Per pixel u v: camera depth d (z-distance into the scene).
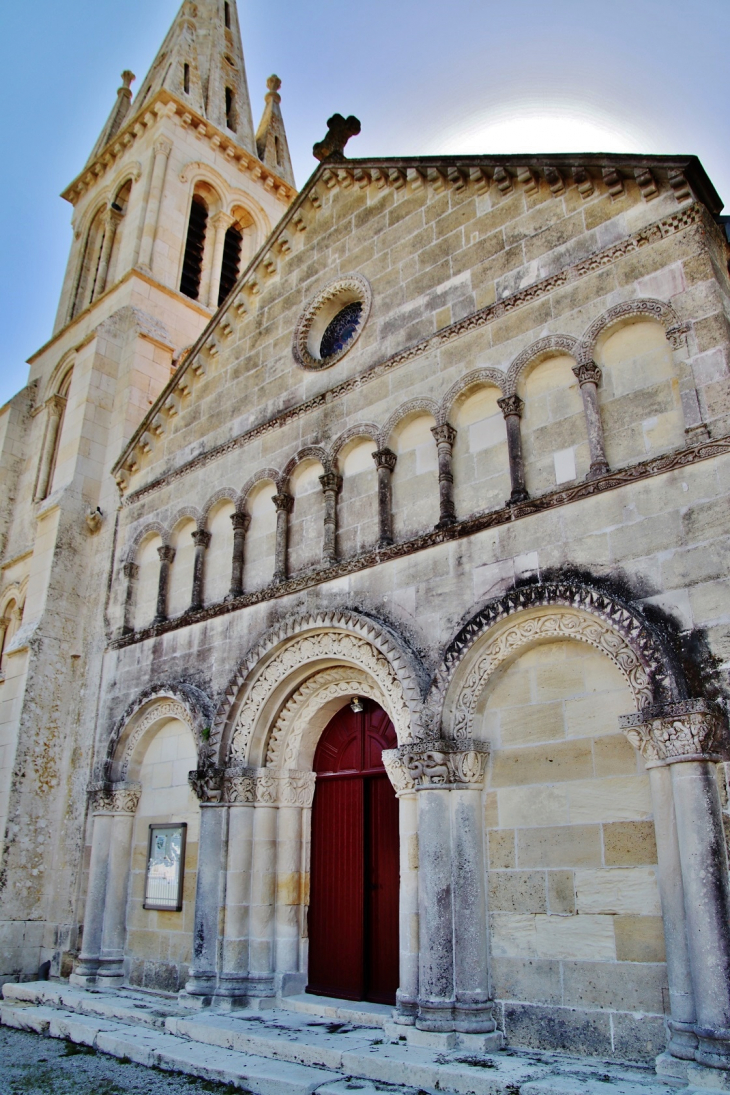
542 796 9.73
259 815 13.22
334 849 13.17
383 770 12.82
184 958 13.94
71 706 18.45
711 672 8.38
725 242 10.64
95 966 15.10
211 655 14.98
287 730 13.66
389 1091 8.35
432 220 13.94
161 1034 11.56
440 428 12.17
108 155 29.41
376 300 14.47
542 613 9.99
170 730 15.98
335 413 14.33
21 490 25.20
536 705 10.10
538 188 12.38
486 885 9.92
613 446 10.23
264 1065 9.59
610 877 8.91
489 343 12.09
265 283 17.47
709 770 8.01
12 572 23.84
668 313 10.03
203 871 13.16
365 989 11.99
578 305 11.11
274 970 12.59
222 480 16.44
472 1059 8.62
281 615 13.75
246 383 16.94
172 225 26.25
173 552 17.33
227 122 31.92
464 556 11.15
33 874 16.98
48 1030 12.88
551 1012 8.95
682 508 9.15
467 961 9.50
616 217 11.20
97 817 16.05
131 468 19.45
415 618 11.46
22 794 17.25
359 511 13.34
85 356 22.33
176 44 30.86
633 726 8.71
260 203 29.98
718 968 7.40
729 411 9.11
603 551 9.68
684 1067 7.45
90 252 28.69
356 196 15.82
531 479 10.99
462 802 10.10
